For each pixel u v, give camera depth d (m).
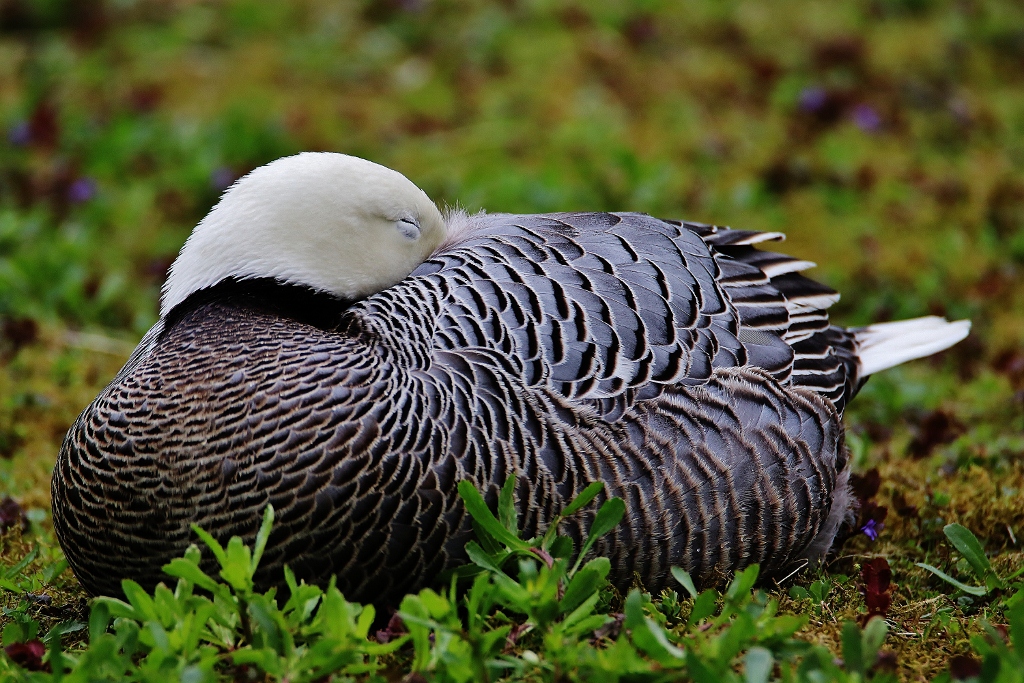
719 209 13.59
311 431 5.94
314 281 6.82
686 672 5.37
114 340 11.34
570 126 15.20
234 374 6.04
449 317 6.55
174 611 5.63
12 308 11.49
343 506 5.92
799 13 18.59
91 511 6.13
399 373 6.21
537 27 18.00
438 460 6.03
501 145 15.00
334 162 6.97
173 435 5.95
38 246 12.51
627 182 13.73
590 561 5.91
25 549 7.77
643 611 6.03
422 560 6.05
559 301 6.68
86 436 6.20
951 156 15.08
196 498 5.92
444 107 16.12
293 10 18.66
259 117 15.67
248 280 6.68
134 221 13.48
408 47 17.75
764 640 5.68
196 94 16.36
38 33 18.41
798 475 6.92
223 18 18.45
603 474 6.33
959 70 17.11
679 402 6.61
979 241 13.18
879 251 12.88
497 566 5.98
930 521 7.95
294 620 5.65
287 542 5.93
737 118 15.72
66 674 5.54
